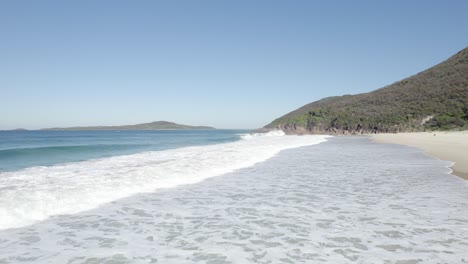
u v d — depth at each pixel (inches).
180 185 422.3
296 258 197.5
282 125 4421.8
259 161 692.7
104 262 192.4
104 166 582.6
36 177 448.1
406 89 4067.4
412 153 885.2
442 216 282.2
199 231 247.9
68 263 190.9
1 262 191.0
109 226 258.5
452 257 196.7
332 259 195.6
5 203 295.3
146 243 223.1
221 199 348.8
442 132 2418.8
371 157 782.5
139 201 337.4
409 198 349.7
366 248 212.1
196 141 2089.1
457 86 3405.5
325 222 268.4
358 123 3651.6
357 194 371.2
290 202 335.9
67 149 1189.1
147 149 1212.5
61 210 297.7
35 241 225.8
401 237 231.3
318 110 4527.6
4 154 946.1
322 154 868.6
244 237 234.8
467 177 482.0
